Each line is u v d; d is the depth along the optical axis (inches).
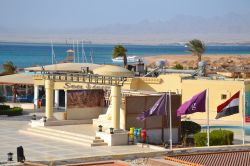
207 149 1731.1
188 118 2405.3
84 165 1505.9
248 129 2273.6
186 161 1544.0
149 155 1633.9
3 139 1925.4
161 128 1950.1
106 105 2247.8
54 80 2122.3
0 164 1450.5
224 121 2443.4
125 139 1840.6
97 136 1865.2
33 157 1619.1
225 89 2461.9
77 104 2187.5
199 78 2623.0
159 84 2546.8
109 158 1574.8
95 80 2028.8
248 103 2445.9
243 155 1678.2
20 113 2588.6
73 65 2933.1
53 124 2110.0
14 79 2896.2
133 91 2143.2
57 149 1752.0
